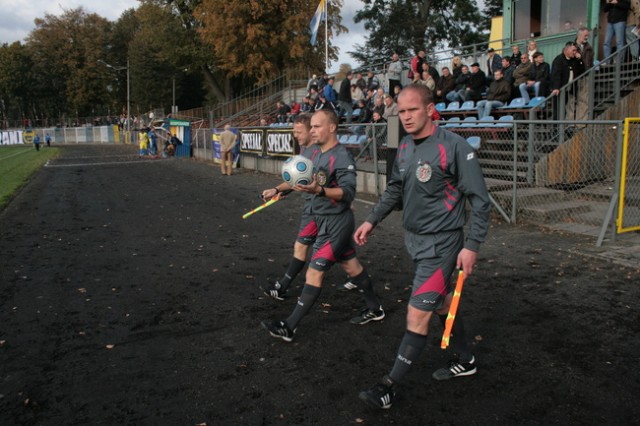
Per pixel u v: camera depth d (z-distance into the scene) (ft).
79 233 26.40
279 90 96.02
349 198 12.25
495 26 55.72
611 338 12.60
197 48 128.77
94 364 11.84
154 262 20.59
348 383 10.76
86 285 17.69
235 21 102.58
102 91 218.79
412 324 9.50
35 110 238.48
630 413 9.46
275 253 21.79
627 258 18.81
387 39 132.46
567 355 11.80
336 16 109.09
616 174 20.83
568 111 32.53
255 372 11.33
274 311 15.02
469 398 10.10
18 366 11.78
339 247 12.55
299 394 10.36
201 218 30.30
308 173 11.83
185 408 9.93
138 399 10.29
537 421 9.27
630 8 34.47
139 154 102.94
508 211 26.91
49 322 14.39
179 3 125.08
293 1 104.53
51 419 9.64
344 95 51.21
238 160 63.52
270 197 14.40
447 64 54.95
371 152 36.55
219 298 16.22
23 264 20.42
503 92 36.91
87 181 52.24
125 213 32.45
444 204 9.29
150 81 177.47
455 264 9.55
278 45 107.55
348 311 14.84
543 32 43.78
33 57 223.51
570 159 28.22
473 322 13.82
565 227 23.99
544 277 17.34
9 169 68.59
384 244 22.72
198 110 116.47
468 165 8.95
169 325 14.10
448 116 42.47
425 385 10.62
